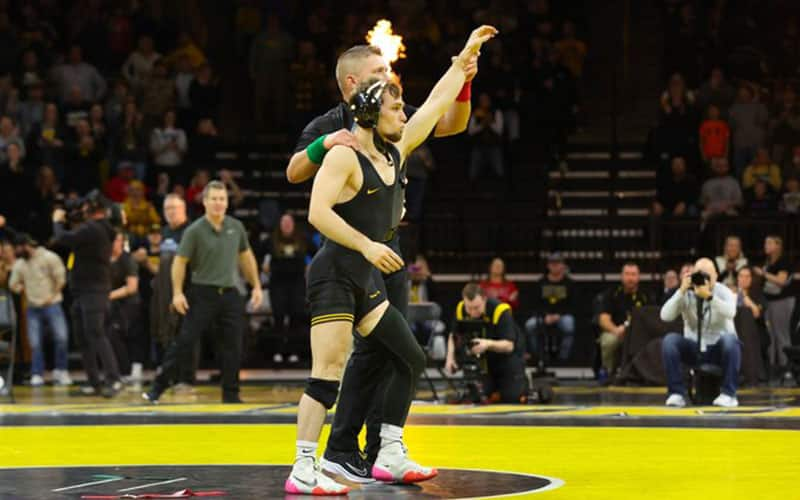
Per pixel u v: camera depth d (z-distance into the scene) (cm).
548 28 3938
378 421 1052
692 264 3097
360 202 974
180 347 2033
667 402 1980
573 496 914
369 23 3928
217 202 2016
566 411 1830
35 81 3669
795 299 2847
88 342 2289
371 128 973
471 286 2056
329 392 953
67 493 941
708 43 3978
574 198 3684
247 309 2991
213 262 2020
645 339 2523
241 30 4125
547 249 3478
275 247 2941
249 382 2653
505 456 1203
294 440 1377
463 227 3441
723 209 3394
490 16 3897
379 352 1035
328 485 934
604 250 3422
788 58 4003
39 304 2598
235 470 1085
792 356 2483
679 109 3656
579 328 3159
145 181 3556
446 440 1370
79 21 3956
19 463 1157
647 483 992
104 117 3641
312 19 4000
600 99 4112
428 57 3884
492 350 2028
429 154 3403
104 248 2288
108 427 1555
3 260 2725
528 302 3297
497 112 3653
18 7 3947
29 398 2214
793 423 1580
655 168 3691
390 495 935
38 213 3266
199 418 1691
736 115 3653
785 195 3406
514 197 3625
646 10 4144
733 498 903
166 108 3709
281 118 3953
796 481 1005
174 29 3981
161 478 1030
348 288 966
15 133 3491
